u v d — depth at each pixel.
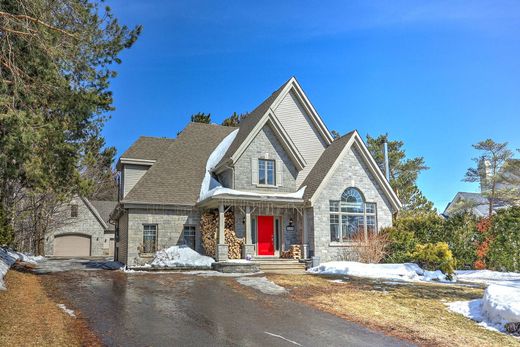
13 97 9.70
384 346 7.98
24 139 9.60
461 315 10.71
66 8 11.66
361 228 22.67
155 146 25.84
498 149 38.22
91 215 42.25
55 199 28.17
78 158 15.42
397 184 41.78
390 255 21.48
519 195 37.69
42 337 7.51
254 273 18.14
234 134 27.02
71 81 12.80
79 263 24.53
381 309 11.07
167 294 12.58
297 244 22.69
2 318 8.43
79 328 8.45
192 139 26.38
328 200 22.06
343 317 10.13
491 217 21.73
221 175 23.81
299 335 8.52
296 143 25.03
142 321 9.20
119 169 25.92
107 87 15.34
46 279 15.73
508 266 20.45
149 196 21.61
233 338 8.12
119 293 12.66
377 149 43.31
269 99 26.70
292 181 23.34
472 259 21.78
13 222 27.27
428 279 17.78
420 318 10.23
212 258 20.78
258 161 22.77
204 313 10.14
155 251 21.36
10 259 18.75
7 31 9.68
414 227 22.64
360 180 23.03
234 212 22.25
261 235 22.72
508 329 9.30
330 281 15.69
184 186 22.95
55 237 40.66
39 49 10.39
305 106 25.53
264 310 10.65
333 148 24.23
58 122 12.81
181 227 22.03
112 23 15.10
